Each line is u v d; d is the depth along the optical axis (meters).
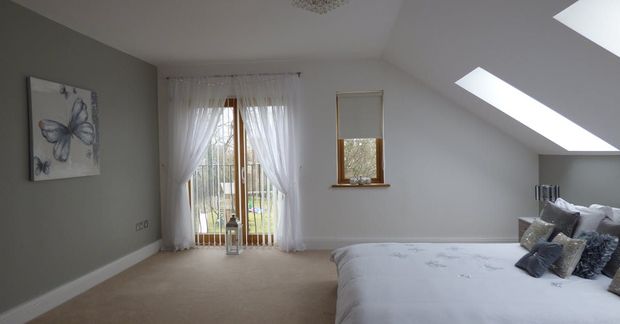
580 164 4.14
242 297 3.61
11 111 3.07
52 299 3.43
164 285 3.95
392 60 5.00
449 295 2.31
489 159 5.14
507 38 2.90
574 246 2.66
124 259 4.50
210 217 5.41
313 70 5.23
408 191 5.22
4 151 3.00
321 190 5.28
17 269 3.11
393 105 5.18
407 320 2.04
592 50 2.42
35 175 3.24
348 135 5.22
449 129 5.15
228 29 3.89
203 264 4.63
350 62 5.19
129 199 4.66
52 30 3.52
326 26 3.87
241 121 5.32
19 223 3.13
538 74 3.09
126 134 4.62
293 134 5.16
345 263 3.21
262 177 5.34
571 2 2.15
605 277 2.62
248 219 5.38
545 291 2.37
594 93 2.84
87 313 3.31
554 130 4.21
